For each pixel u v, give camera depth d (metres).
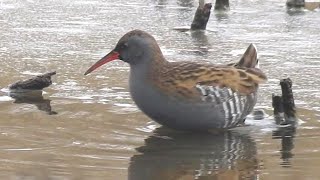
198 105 12.55
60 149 11.77
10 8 23.92
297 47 19.47
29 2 25.05
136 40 12.76
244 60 13.77
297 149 12.00
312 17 23.41
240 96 12.90
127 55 12.86
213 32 21.23
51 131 12.62
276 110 13.69
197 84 12.55
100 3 25.14
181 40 20.16
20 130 12.64
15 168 10.89
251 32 21.27
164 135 12.64
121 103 14.34
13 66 17.03
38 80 15.10
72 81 15.88
